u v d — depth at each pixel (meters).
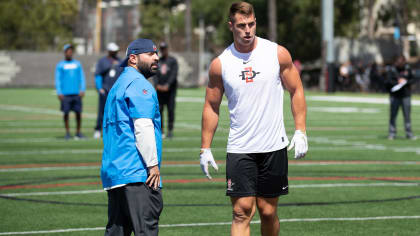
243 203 10.12
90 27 151.38
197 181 18.38
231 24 9.92
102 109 29.36
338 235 12.34
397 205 15.17
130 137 9.17
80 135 29.58
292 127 31.30
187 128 34.84
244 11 9.77
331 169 20.61
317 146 26.75
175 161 22.25
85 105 54.78
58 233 12.45
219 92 10.27
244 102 9.99
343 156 23.62
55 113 45.66
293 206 15.05
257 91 9.98
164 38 133.12
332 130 33.91
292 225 13.18
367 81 88.12
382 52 109.56
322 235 12.34
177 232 12.59
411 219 13.71
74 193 16.52
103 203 15.32
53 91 83.50
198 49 137.88
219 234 12.47
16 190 16.89
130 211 9.13
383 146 26.81
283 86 10.55
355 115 44.56
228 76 10.00
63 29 106.38
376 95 77.81
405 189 17.20
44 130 33.50
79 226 13.04
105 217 13.87
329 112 47.47
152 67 9.56
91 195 16.28
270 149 10.06
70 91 28.88
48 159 22.62
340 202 15.48
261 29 100.00
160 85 28.77
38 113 45.56
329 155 23.89
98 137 30.00
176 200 15.70
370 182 18.28
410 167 21.09
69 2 106.69
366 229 12.81
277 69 10.05
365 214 14.20
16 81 94.00
